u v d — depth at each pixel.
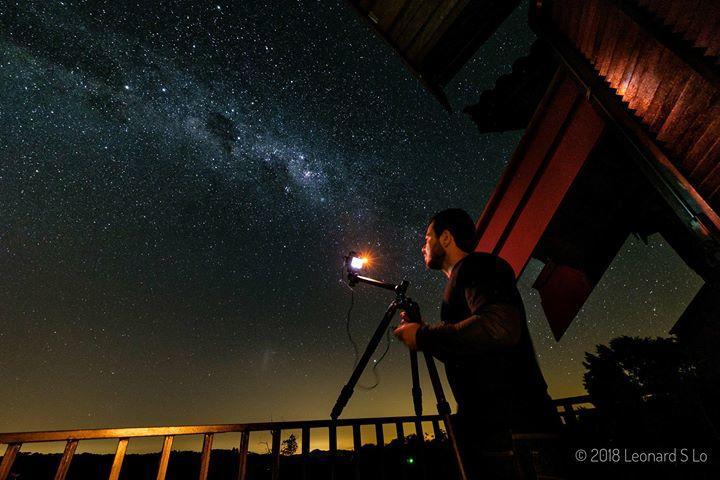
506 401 0.99
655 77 1.91
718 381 2.39
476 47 3.10
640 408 2.15
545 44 2.79
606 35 2.11
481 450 1.03
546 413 0.97
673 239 3.22
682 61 1.68
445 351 0.95
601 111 2.30
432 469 2.00
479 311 0.92
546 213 3.01
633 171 2.96
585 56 2.35
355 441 1.99
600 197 3.18
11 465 0.98
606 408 2.24
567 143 2.68
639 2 1.81
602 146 2.75
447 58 3.20
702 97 1.73
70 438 1.11
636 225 3.39
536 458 0.91
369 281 1.85
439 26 2.95
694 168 1.90
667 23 1.72
